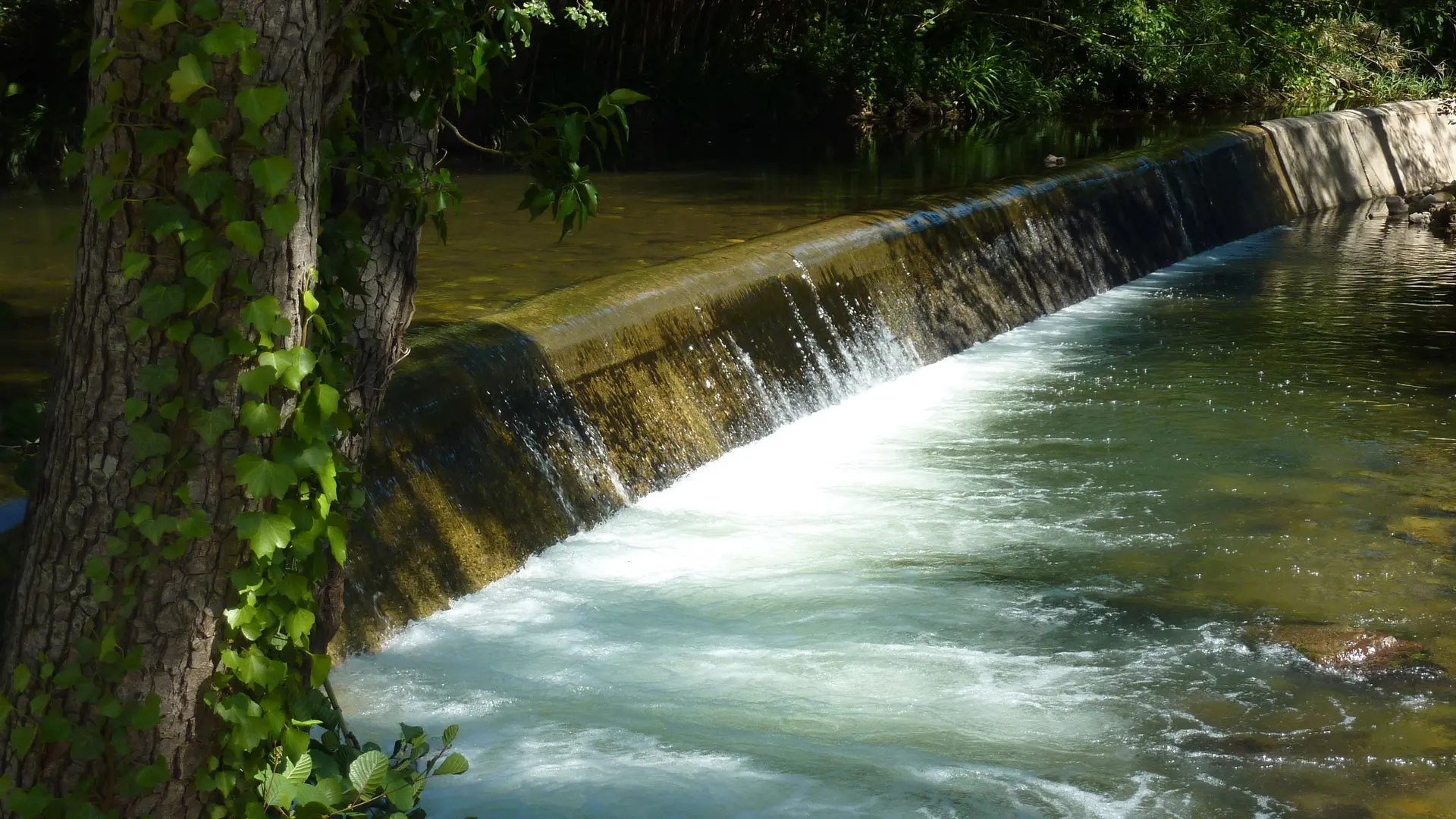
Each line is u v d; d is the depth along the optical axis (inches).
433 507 241.4
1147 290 546.6
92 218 123.5
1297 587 260.1
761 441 342.0
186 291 121.8
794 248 388.8
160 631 128.3
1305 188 756.0
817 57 957.2
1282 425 362.0
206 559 128.0
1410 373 413.7
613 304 312.2
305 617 135.4
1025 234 510.0
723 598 251.0
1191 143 674.2
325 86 141.3
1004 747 201.3
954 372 418.3
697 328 335.6
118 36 118.9
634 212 481.1
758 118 884.0
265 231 124.6
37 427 163.2
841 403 380.2
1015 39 1099.9
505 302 323.6
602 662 224.8
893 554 273.7
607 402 297.7
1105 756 199.5
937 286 448.8
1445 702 216.8
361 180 159.6
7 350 264.1
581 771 191.5
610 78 826.8
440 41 155.3
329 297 145.4
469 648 226.2
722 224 457.1
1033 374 416.2
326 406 131.0
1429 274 574.6
